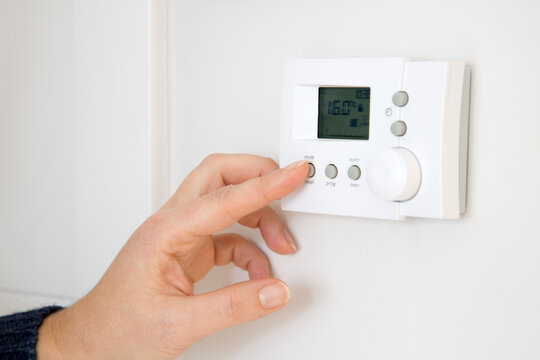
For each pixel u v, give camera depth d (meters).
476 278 0.47
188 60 0.60
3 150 0.71
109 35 0.60
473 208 0.47
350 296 0.53
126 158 0.61
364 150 0.47
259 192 0.45
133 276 0.47
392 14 0.50
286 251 0.53
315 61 0.49
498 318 0.47
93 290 0.50
